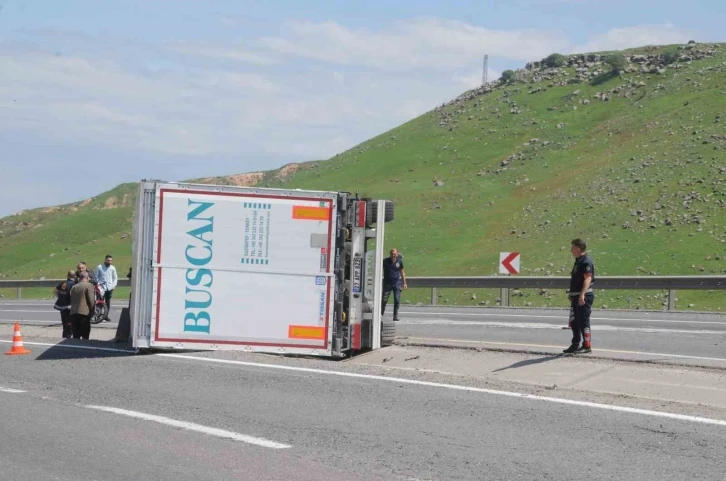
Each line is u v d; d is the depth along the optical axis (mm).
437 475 7125
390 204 14289
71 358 14086
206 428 8859
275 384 11273
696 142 61656
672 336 16594
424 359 13352
